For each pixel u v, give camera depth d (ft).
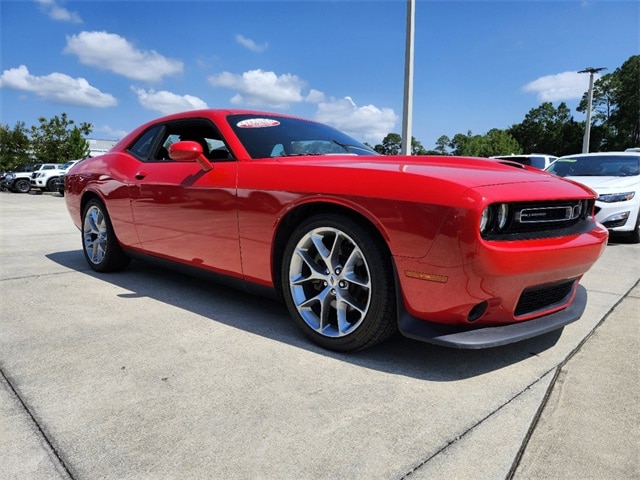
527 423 5.54
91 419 5.54
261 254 8.32
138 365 7.04
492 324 6.80
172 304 10.18
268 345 7.88
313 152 9.69
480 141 259.80
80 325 8.80
